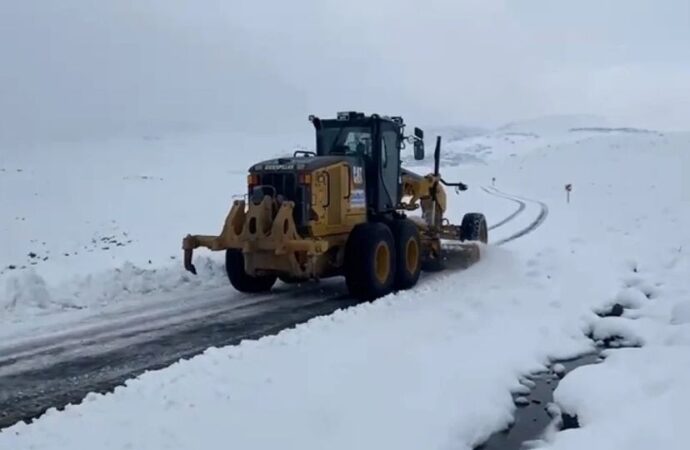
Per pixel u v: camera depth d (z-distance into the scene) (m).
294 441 4.78
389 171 11.63
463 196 33.97
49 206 25.98
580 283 10.09
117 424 5.08
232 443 4.73
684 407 5.07
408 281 10.82
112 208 25.48
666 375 5.91
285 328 8.45
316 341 7.15
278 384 5.79
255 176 10.33
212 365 6.42
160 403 5.48
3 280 10.02
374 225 10.44
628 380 5.95
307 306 9.82
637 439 4.67
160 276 11.39
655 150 53.81
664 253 12.66
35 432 5.02
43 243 17.23
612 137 68.12
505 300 9.10
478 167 60.59
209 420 5.09
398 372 6.11
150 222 21.31
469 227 13.93
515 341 7.29
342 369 6.16
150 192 32.66
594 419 5.30
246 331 8.31
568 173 47.06
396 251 10.75
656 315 8.45
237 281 10.79
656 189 32.66
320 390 5.64
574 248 13.33
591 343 7.66
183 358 7.13
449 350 6.84
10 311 9.35
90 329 8.46
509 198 32.66
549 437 5.23
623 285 10.13
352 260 10.12
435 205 13.74
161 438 4.81
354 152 11.31
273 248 9.57
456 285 10.53
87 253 14.68
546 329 7.78
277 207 9.89
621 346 7.60
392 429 5.02
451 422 5.21
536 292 9.56
